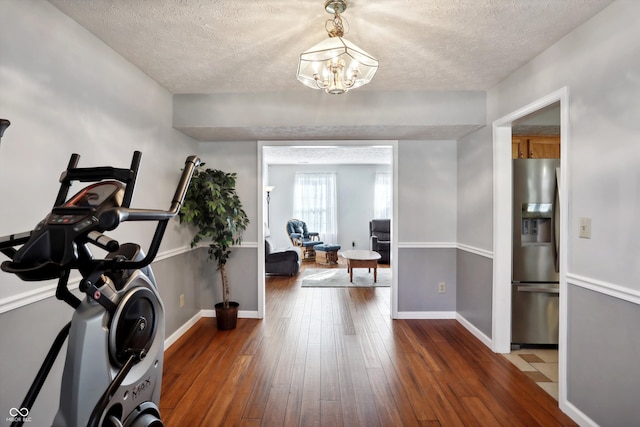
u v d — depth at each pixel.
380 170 8.98
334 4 1.84
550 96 2.35
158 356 1.43
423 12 1.96
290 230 8.11
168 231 3.23
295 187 8.98
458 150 3.98
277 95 3.36
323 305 4.55
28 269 1.08
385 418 2.12
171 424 2.06
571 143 2.14
